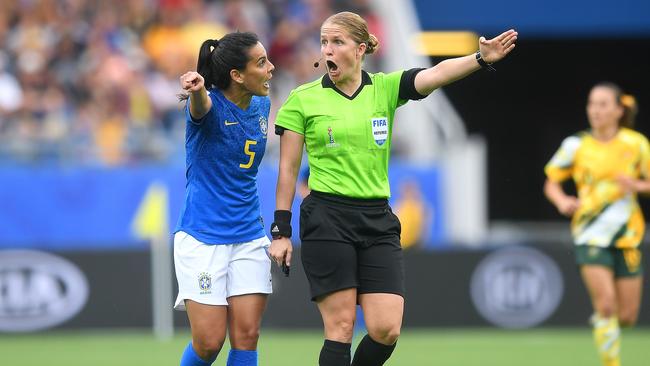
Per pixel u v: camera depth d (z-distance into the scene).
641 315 45.72
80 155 49.09
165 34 57.47
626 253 31.84
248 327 22.41
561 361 35.22
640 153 32.34
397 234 21.94
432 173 47.62
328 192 21.42
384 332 21.27
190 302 22.17
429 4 59.38
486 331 44.97
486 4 59.25
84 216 46.06
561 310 45.25
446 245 46.25
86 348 39.12
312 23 59.16
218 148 21.80
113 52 56.06
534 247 45.38
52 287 43.75
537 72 72.19
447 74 21.23
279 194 21.75
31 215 45.88
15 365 34.19
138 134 53.19
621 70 72.31
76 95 54.44
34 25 55.81
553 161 33.12
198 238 22.09
